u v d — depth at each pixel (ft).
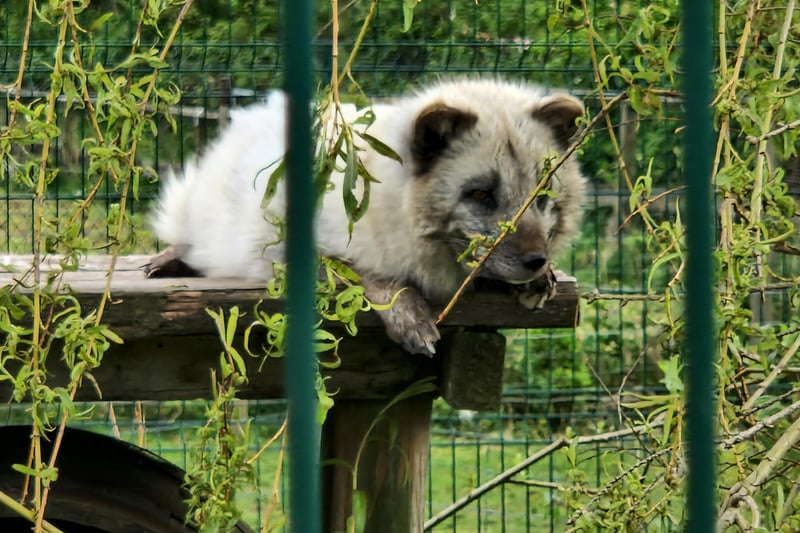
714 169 14.29
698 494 8.87
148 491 18.78
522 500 33.86
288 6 8.17
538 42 29.71
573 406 32.53
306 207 8.54
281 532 24.63
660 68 15.11
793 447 17.10
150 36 31.04
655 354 34.17
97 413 32.91
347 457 19.04
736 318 14.14
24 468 13.98
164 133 31.58
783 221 15.31
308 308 8.72
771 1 16.79
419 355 18.51
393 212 19.34
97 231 29.25
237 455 13.91
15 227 31.78
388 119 20.34
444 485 35.01
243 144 22.17
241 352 17.97
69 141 30.04
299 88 8.27
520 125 19.71
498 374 18.10
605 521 15.89
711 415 8.79
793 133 15.20
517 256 17.85
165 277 20.90
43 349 14.75
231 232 20.79
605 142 31.68
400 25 31.37
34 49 30.35
